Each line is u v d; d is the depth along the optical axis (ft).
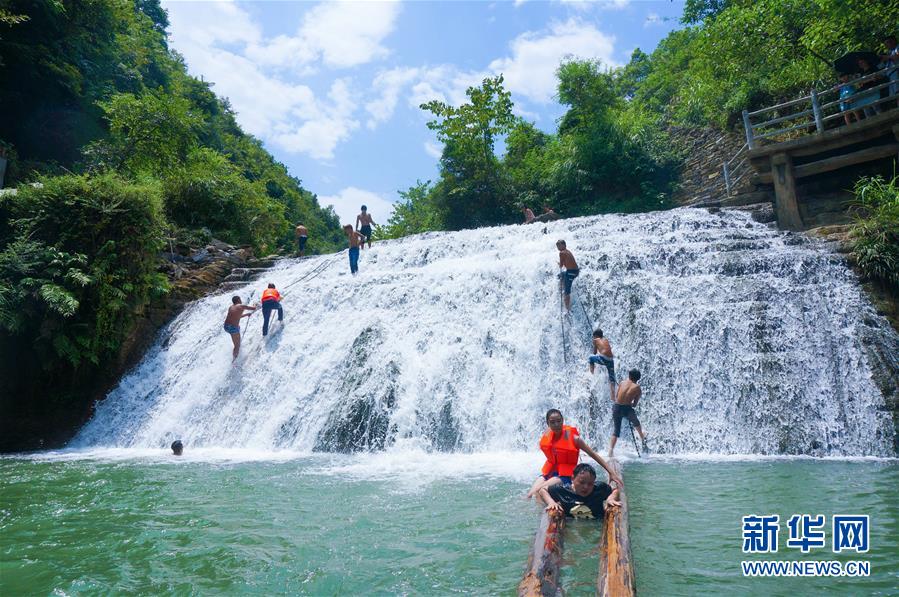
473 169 90.63
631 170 75.97
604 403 31.04
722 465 24.23
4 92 77.46
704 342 31.27
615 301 34.73
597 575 11.73
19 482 24.39
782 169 44.21
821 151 43.14
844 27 48.19
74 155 85.46
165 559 13.89
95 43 91.61
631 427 27.78
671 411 30.27
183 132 78.64
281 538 15.40
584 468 16.21
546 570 11.91
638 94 110.63
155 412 42.29
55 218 46.14
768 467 23.49
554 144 91.20
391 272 46.14
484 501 19.11
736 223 44.09
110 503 19.90
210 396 41.29
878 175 37.70
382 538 15.21
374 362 37.01
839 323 29.58
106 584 12.35
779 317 30.48
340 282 46.98
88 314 45.11
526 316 37.06
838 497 17.89
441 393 34.22
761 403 28.71
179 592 11.82
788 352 29.60
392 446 32.37
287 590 11.80
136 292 48.88
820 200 43.16
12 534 16.19
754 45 59.98
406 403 34.06
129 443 40.45
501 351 35.70
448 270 43.01
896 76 41.52
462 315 38.99
